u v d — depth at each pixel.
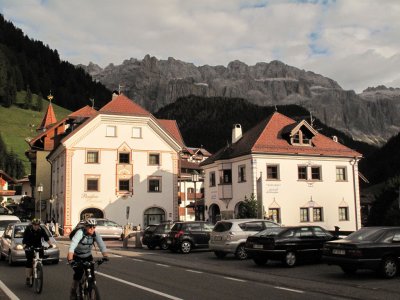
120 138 49.56
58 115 183.38
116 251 27.81
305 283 14.05
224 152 45.06
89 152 48.44
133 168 49.69
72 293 9.98
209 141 178.88
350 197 45.06
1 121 160.00
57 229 46.47
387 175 98.31
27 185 105.81
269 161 41.88
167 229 29.98
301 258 18.77
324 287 13.27
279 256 18.34
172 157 51.31
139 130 50.44
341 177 45.25
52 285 13.98
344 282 14.33
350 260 14.94
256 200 39.81
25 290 13.09
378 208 41.56
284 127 45.25
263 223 23.02
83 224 10.11
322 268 18.19
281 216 41.53
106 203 48.28
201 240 26.50
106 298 11.56
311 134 44.28
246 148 42.66
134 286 13.62
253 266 19.17
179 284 14.07
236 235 22.23
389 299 11.37
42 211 62.50
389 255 15.16
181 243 25.95
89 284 9.58
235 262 20.98
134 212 49.09
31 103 179.38
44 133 64.00
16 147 147.62
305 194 42.91
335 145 45.81
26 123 165.25
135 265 19.89
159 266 19.50
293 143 43.56
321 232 19.59
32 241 13.33
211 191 47.53
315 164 43.84
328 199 43.94
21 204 75.00
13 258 19.08
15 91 177.38
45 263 19.67
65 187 47.25
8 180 76.00
